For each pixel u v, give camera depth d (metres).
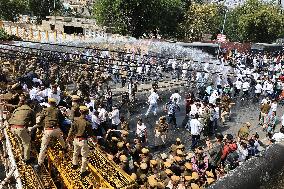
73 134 9.66
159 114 24.19
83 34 45.41
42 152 10.16
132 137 20.36
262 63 41.38
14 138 11.95
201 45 42.72
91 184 9.60
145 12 45.88
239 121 24.27
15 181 10.22
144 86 28.36
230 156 15.32
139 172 13.23
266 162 7.33
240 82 28.34
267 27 62.50
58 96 16.27
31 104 12.98
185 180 12.63
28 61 22.80
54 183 10.65
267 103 22.89
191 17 61.47
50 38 38.97
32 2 68.06
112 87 27.11
